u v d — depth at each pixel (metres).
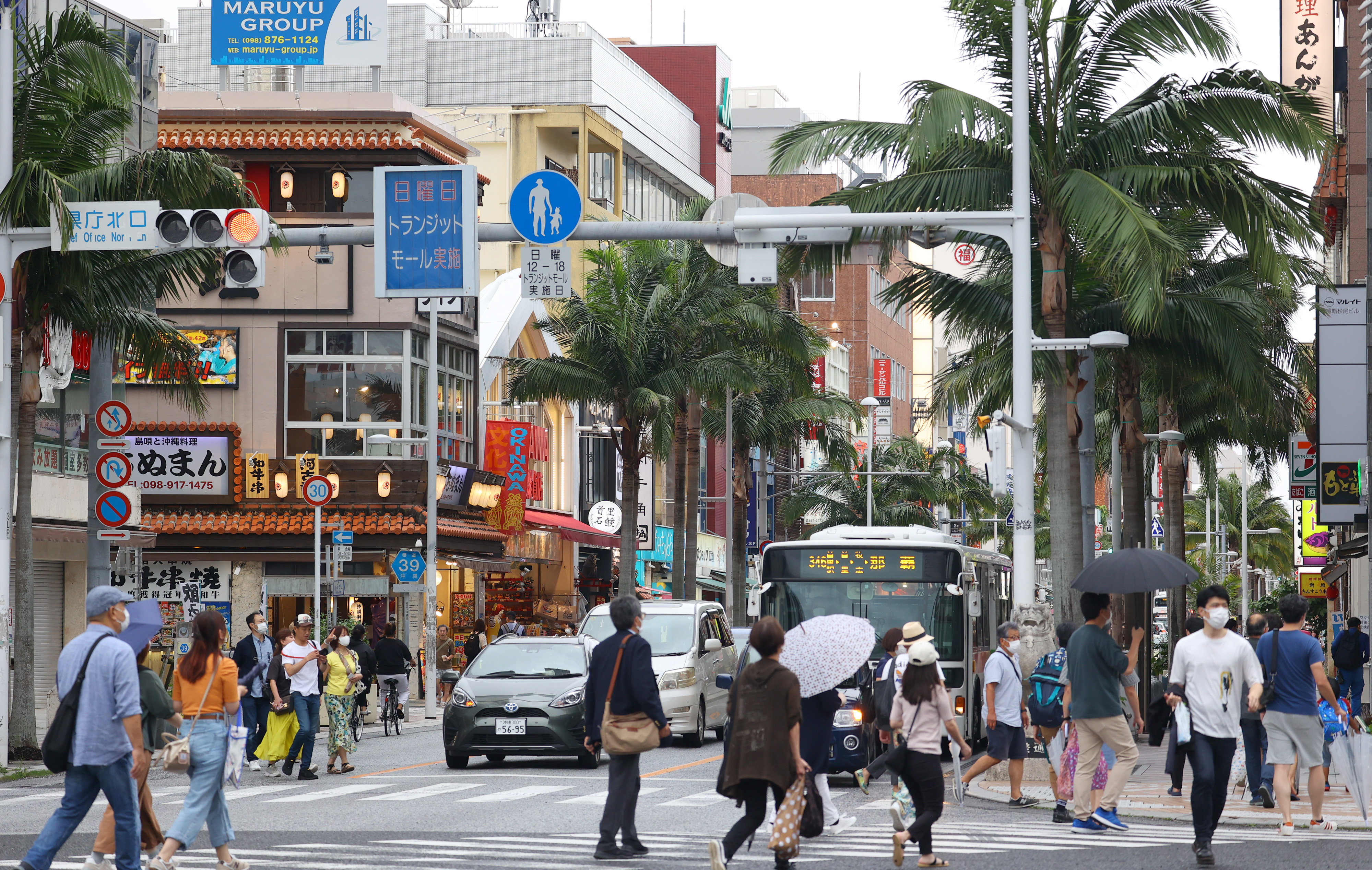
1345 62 53.72
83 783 12.59
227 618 50.25
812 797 13.89
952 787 23.25
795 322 55.06
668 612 33.62
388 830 17.94
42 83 27.30
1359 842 16.77
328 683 26.39
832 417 68.62
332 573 50.16
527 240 23.25
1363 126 46.56
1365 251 46.59
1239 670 15.10
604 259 52.84
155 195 27.98
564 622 65.94
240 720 21.12
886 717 17.53
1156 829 18.14
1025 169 25.02
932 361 183.38
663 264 53.50
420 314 54.03
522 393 51.59
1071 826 18.27
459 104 83.31
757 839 17.22
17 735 27.78
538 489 65.50
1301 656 17.30
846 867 15.02
